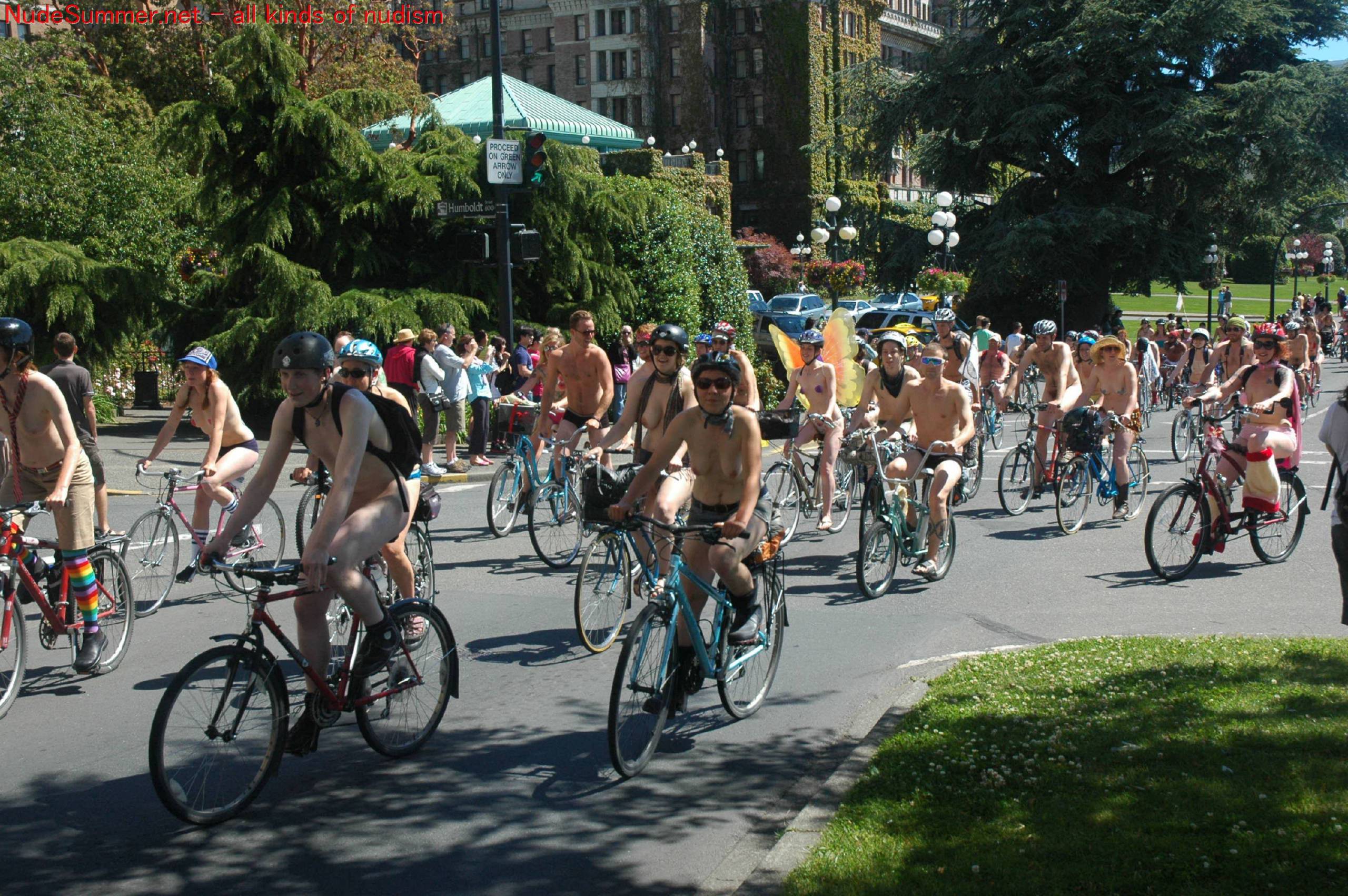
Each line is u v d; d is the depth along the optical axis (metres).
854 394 11.28
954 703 5.94
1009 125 42.59
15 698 6.47
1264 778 4.68
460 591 9.22
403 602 5.55
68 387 8.51
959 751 5.16
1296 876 3.83
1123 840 4.16
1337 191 46.62
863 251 46.88
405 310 20.52
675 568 5.49
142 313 21.59
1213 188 42.59
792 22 69.62
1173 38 40.34
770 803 5.09
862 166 48.81
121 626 7.21
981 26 45.69
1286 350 9.77
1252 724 5.30
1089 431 11.66
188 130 20.58
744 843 4.69
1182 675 6.19
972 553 10.64
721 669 5.82
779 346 11.72
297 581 4.98
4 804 5.07
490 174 16.44
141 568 8.70
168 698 4.66
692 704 6.45
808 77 69.56
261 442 18.86
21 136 23.67
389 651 5.24
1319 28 44.50
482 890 4.31
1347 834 4.13
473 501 13.88
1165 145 39.94
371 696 5.34
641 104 73.38
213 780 4.86
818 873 4.07
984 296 43.38
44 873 4.43
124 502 13.58
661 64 72.56
